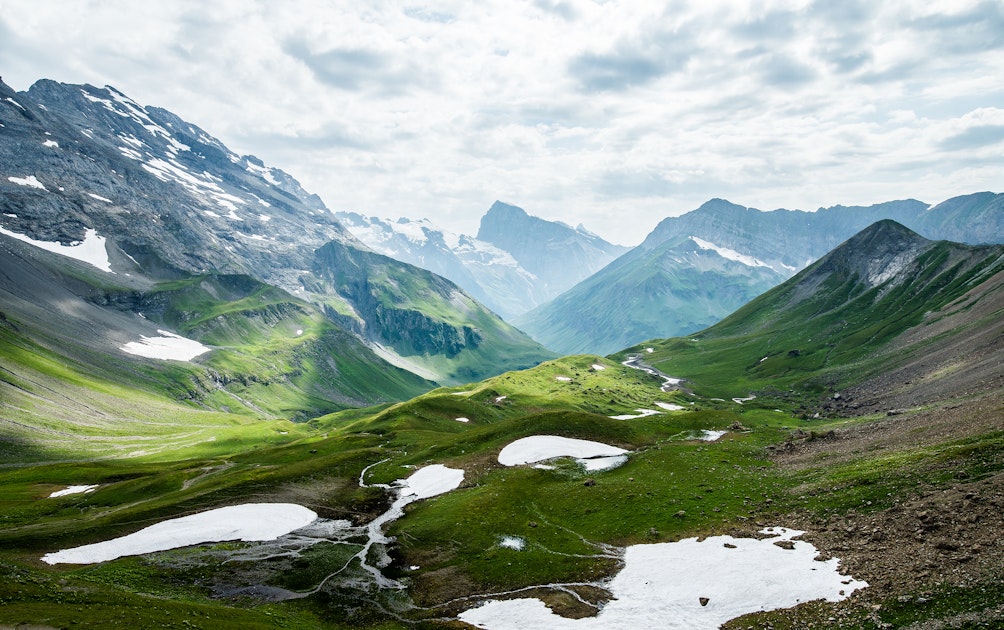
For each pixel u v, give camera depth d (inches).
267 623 1876.2
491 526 2822.3
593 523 2733.8
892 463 2524.6
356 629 2000.5
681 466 3415.4
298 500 3486.7
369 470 4188.0
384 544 2790.4
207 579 2399.1
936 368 6363.2
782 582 1846.7
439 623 1990.7
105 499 4387.3
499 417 7800.2
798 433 3978.8
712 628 1705.2
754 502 2620.6
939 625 1398.9
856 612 1569.9
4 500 4640.8
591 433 4448.8
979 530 1740.9
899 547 1835.6
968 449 2308.1
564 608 1974.7
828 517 2240.4
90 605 1721.2
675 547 2306.8
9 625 1488.7
